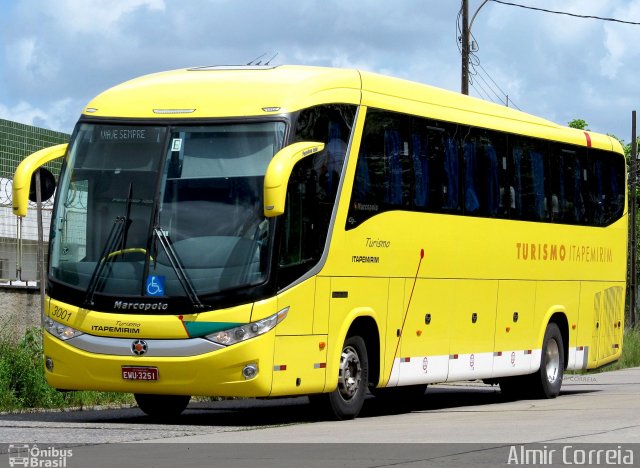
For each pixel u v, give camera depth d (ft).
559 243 84.38
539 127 82.53
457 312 72.33
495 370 76.79
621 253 93.91
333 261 60.44
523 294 79.92
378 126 64.49
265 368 56.18
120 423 59.88
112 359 57.06
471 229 73.36
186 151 58.08
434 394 91.04
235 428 56.75
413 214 67.31
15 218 90.12
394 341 66.03
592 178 89.51
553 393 84.12
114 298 57.21
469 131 73.56
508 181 77.92
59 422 60.03
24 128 109.50
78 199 59.11
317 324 59.47
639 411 65.46
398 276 66.08
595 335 89.92
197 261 56.65
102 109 60.29
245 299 56.03
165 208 57.52
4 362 69.51
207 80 60.08
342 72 62.85
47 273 59.41
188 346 56.08
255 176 57.06
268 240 56.49
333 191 60.49
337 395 61.87
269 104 58.08
